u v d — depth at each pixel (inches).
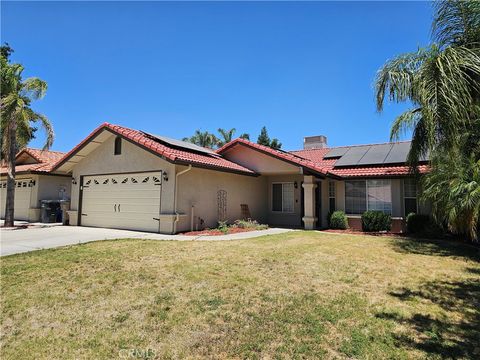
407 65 418.3
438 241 434.3
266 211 722.2
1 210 818.8
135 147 551.5
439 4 411.2
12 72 626.8
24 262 286.4
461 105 352.2
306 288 222.7
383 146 684.1
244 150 666.8
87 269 264.5
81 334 157.1
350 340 149.5
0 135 619.5
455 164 362.3
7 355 138.5
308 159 740.7
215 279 240.5
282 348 142.7
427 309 187.2
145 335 155.5
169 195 501.7
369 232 553.3
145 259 299.9
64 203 721.0
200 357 136.1
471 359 133.6
